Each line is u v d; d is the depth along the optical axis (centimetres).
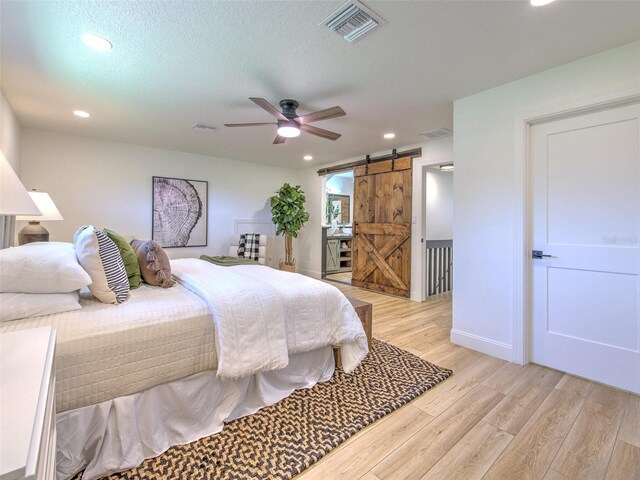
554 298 241
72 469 133
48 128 382
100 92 275
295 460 147
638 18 175
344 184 877
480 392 209
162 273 211
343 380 221
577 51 208
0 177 97
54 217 291
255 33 191
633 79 197
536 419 179
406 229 474
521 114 245
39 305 144
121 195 456
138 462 143
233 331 168
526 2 163
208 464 144
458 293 291
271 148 482
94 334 139
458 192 288
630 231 207
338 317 225
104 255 170
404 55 215
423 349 281
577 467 144
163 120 349
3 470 51
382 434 167
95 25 183
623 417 180
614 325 214
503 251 257
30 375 80
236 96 283
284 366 182
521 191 246
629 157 206
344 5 167
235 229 582
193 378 166
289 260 593
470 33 190
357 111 317
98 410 139
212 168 548
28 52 211
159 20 179
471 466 145
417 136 408
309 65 229
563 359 237
